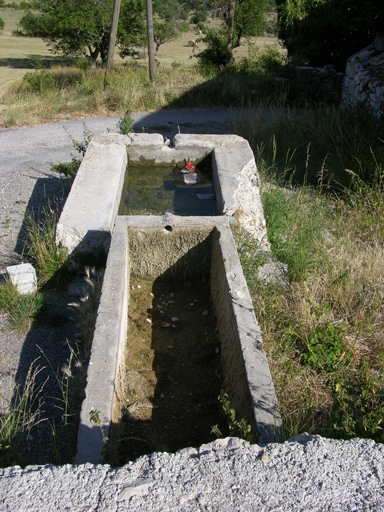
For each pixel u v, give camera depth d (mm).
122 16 19172
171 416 3131
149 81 12867
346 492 1828
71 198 5242
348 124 8688
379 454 2004
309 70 12594
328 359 3516
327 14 12773
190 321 4035
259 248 4852
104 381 2705
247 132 9047
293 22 13625
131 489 1804
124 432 2916
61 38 19672
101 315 3184
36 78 12242
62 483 1836
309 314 3898
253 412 2465
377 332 3893
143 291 4348
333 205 6422
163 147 6398
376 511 1752
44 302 4590
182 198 6035
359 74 10484
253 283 4188
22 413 3389
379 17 12758
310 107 11680
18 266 4648
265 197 5859
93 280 4559
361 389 3240
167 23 31531
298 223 5461
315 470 1919
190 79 13422
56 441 3178
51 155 8727
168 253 4340
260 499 1789
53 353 4039
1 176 7719
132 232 4207
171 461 1943
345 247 5094
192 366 3551
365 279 4520
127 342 3707
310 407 3041
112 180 5574
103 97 11625
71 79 13203
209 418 3102
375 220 5680
